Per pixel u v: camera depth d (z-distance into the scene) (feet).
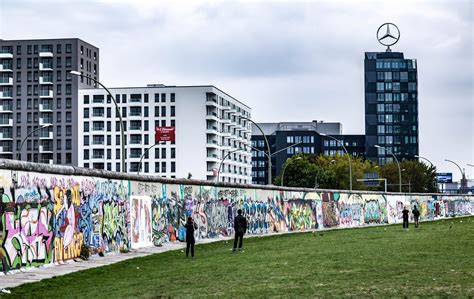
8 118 511.40
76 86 505.25
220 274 70.23
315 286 56.80
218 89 509.76
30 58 510.99
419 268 67.77
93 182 98.07
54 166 85.15
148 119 493.77
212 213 151.74
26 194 77.41
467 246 95.81
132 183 114.11
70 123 504.02
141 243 116.47
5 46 512.22
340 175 492.13
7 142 510.17
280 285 58.54
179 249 114.73
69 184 89.86
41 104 507.71
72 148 502.38
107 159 495.00
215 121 503.61
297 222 202.18
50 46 510.58
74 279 70.28
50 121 506.89
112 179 105.60
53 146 505.25
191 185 141.49
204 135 490.08
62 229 86.94
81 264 86.33
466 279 57.77
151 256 100.01
